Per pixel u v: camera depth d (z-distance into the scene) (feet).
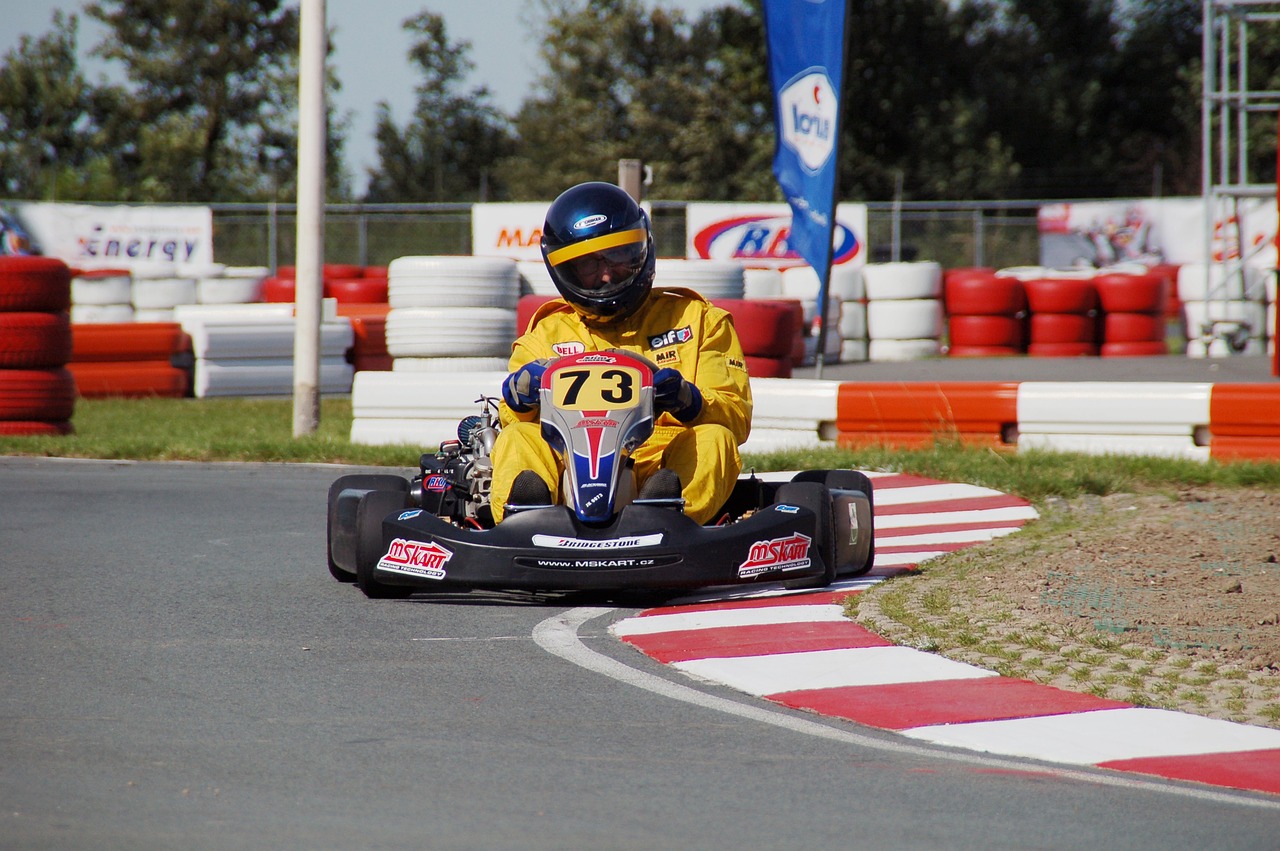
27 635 67.67
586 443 72.28
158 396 217.15
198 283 278.46
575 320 83.15
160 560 89.45
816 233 170.50
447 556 71.20
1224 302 266.98
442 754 48.75
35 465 138.92
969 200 527.81
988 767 48.26
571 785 45.52
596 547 69.46
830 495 77.46
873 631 67.92
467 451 83.82
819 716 54.34
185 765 47.14
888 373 223.92
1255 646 64.69
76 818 41.70
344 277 324.80
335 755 48.47
